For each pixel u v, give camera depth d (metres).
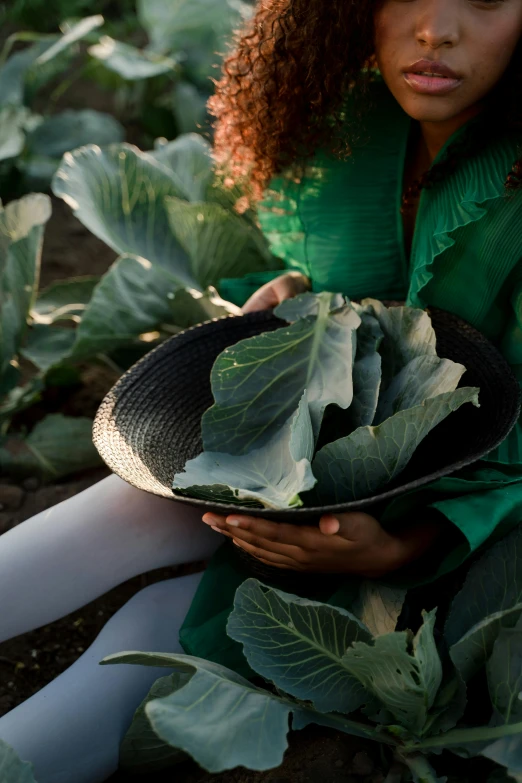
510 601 1.33
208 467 1.40
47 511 1.55
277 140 1.72
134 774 1.47
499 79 1.45
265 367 1.47
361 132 1.66
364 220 1.69
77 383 2.34
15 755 1.20
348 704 1.28
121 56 3.01
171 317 2.08
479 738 1.24
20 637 1.76
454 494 1.34
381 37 1.45
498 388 1.43
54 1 3.74
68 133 3.04
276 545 1.32
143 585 1.88
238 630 1.26
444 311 1.56
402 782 1.31
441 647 1.31
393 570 1.37
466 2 1.34
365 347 1.48
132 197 2.18
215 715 1.17
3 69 2.93
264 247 2.15
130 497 1.55
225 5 3.26
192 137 2.51
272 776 1.37
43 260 2.80
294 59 1.63
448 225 1.46
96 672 1.43
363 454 1.27
